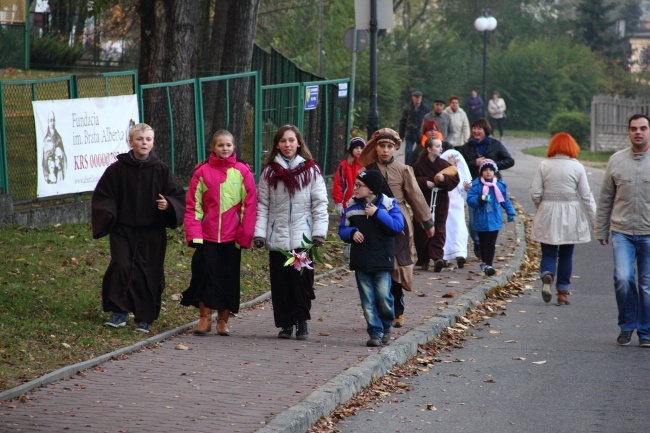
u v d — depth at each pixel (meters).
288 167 20.27
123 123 31.98
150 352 18.69
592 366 19.36
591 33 171.50
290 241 20.14
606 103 98.69
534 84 134.38
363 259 19.55
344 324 22.12
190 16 35.72
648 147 21.45
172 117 33.88
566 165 25.67
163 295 23.72
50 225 29.23
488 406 16.44
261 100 38.56
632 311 21.45
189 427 13.87
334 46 70.88
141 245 20.33
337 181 26.70
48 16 70.00
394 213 19.64
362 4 34.56
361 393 17.02
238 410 14.81
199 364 17.84
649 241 21.36
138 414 14.48
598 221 22.05
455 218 30.50
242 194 20.41
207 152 36.75
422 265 30.14
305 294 20.22
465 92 130.75
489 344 21.41
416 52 116.75
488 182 29.20
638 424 15.38
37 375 16.38
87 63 69.69
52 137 29.50
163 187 20.41
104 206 20.08
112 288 20.08
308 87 42.12
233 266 20.47
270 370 17.45
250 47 40.53
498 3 166.25
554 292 28.38
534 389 17.58
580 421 15.55
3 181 28.53
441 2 165.12
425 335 21.00
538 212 25.98
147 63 35.75
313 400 15.37
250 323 22.20
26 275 23.08
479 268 30.70
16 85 28.69
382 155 21.08
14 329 18.86
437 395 17.14
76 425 13.84
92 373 16.91
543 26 170.25
